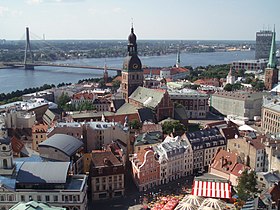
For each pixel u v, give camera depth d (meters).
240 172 168.88
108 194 164.12
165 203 156.25
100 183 162.38
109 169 163.00
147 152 170.75
